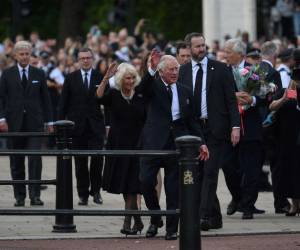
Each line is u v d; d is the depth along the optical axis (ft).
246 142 132.87
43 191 164.04
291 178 135.54
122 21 326.85
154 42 220.43
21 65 150.20
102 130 151.02
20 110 149.18
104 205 146.92
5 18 379.76
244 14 274.36
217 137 123.54
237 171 135.44
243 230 123.85
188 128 118.52
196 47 124.36
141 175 117.19
